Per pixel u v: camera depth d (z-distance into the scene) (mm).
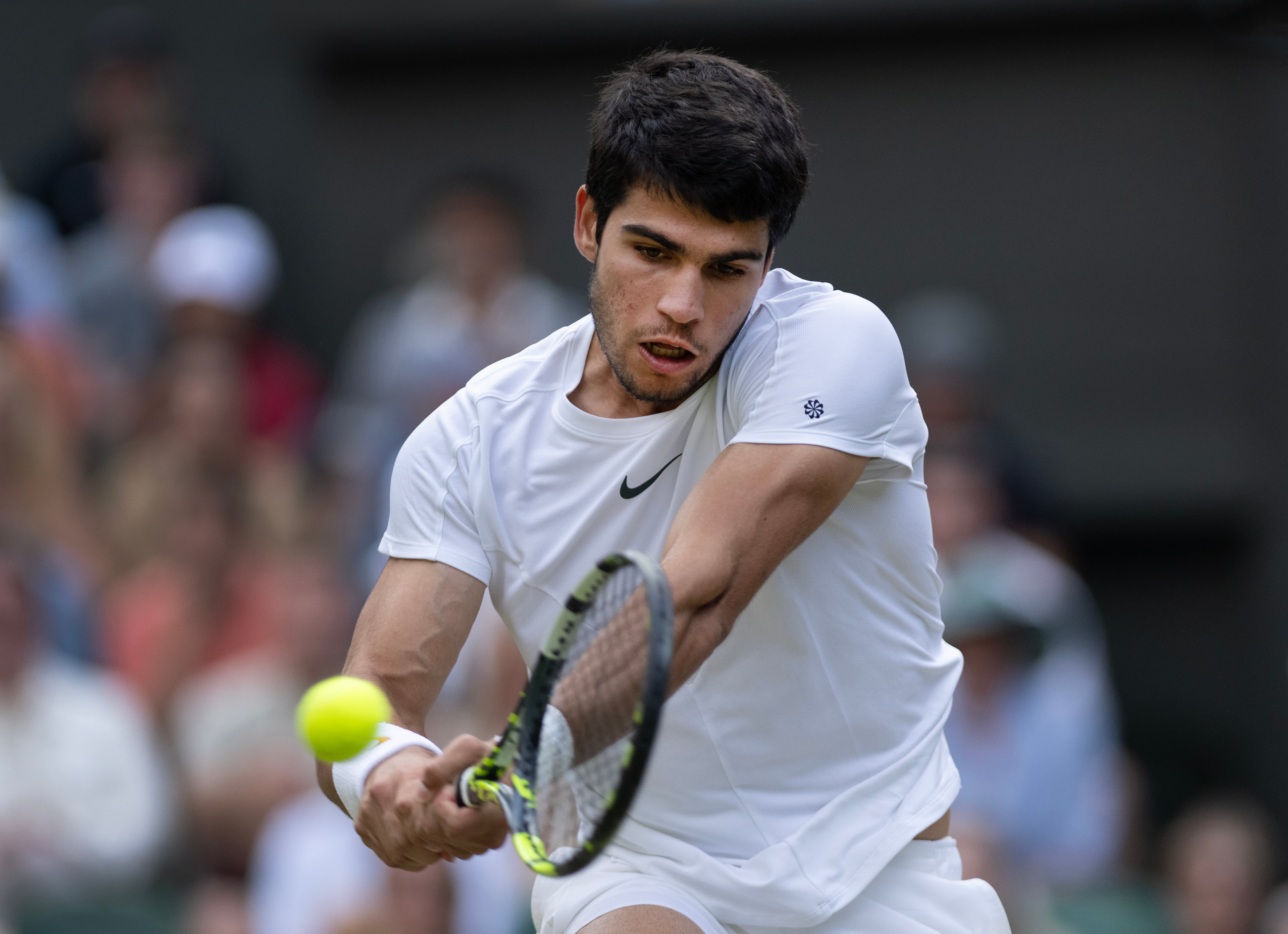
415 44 32500
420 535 10664
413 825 9734
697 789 10602
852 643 10477
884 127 32125
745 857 10570
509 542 10562
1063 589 26703
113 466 26984
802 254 32344
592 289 9945
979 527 25859
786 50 32219
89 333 29578
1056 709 24172
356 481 27094
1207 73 31688
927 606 10867
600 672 9227
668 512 10359
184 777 22828
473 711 21703
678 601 9008
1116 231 31906
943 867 10992
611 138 9570
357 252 32719
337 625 23609
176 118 32094
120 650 24344
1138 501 31812
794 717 10484
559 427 10469
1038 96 31938
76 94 33688
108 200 30734
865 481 10234
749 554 9375
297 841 21094
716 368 10172
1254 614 31578
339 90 32781
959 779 11102
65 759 21578
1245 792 31281
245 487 25922
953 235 32094
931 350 28484
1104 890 23609
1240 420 31703
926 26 31938
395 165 32719
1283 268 31500
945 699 11039
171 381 26625
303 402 30078
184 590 24594
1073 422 32000
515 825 9109
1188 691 31781
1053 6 31672
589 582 8867
